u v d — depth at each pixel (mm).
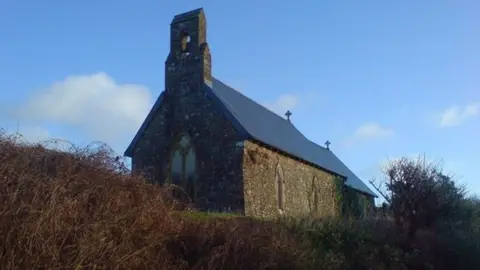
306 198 27516
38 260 7285
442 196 19609
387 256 16297
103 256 8070
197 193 21703
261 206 22031
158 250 10023
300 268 12273
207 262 10695
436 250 18406
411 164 26672
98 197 8594
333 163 36219
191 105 22906
